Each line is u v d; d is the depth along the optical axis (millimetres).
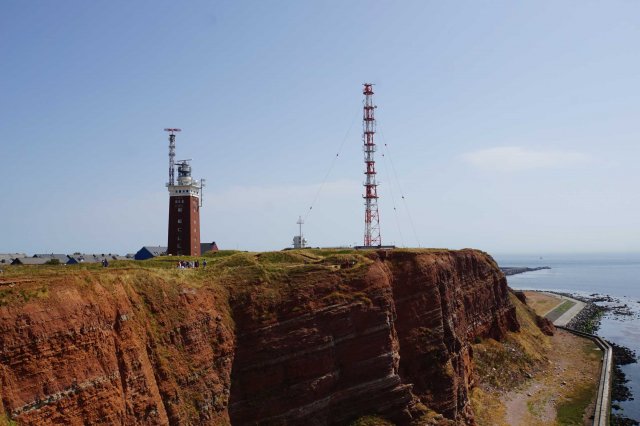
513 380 100125
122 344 42875
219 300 58938
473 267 117312
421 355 74375
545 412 85625
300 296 62906
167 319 50250
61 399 35844
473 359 99562
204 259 89062
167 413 46250
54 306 37875
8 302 35406
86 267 68812
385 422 61875
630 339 152125
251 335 58469
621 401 94438
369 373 64188
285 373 58438
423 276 79250
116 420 39250
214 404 51750
